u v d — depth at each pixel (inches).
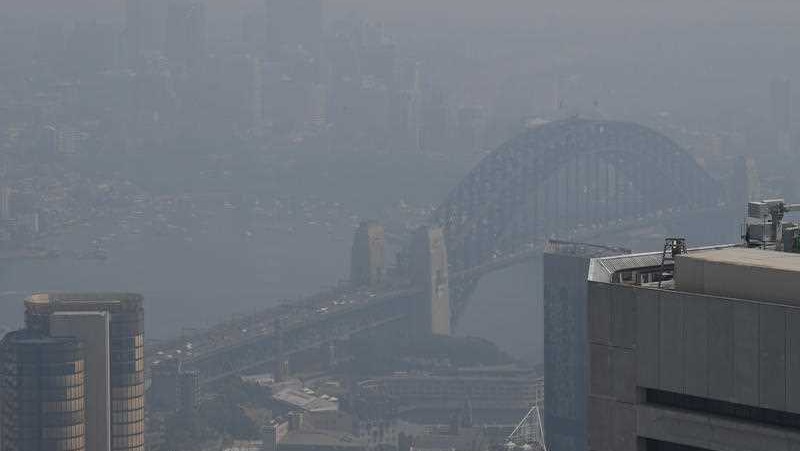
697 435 6013.8
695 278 6146.7
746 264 6018.7
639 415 6151.6
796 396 5713.6
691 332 5974.4
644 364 6127.0
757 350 5802.2
